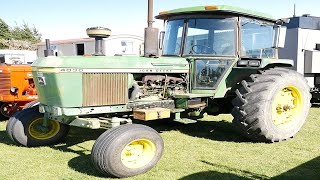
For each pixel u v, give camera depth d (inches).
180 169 156.6
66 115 163.6
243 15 205.5
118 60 175.0
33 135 196.1
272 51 230.2
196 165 161.9
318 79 343.6
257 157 174.4
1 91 271.1
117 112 178.1
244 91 198.4
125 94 177.0
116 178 146.8
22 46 1083.9
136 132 148.5
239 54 205.9
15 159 172.4
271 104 199.0
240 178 145.9
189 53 204.1
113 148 141.6
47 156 177.6
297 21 339.0
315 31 350.9
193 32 204.8
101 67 168.1
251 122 195.3
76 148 193.5
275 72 208.7
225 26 202.7
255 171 153.8
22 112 194.9
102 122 164.6
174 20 214.4
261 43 221.3
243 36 208.5
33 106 198.1
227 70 204.4
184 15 208.5
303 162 165.8
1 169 157.8
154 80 188.9
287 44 348.5
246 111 195.2
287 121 211.6
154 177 147.1
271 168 157.5
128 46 642.2
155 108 184.5
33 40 1402.6
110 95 172.1
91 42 640.4
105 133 147.5
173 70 193.8
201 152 183.3
